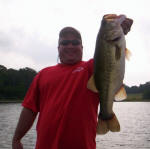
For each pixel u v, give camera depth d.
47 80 1.18
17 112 15.83
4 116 13.11
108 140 6.17
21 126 1.26
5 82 33.44
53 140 1.09
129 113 16.19
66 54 1.19
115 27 1.02
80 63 1.19
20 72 35.16
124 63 1.02
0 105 24.53
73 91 1.10
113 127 1.06
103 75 1.04
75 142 1.06
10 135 6.93
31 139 6.23
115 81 1.02
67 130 1.07
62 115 1.08
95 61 1.06
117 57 1.01
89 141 1.07
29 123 1.27
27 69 35.84
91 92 1.10
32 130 7.82
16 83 33.88
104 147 5.36
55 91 1.14
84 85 1.11
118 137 6.64
